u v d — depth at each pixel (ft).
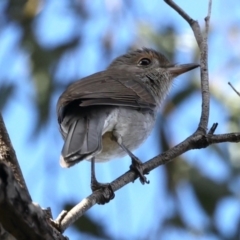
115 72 35.65
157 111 38.45
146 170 27.61
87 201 24.47
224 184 37.60
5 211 18.16
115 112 30.66
